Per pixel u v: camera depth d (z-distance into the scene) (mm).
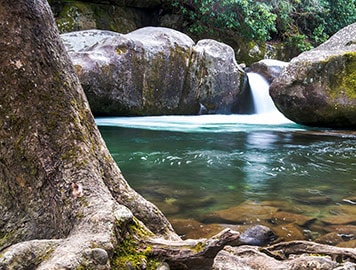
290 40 18266
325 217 3525
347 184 4945
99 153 2113
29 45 1920
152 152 6980
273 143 8055
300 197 4254
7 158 1910
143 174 5312
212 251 1628
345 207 3865
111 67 10461
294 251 2488
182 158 6484
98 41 11648
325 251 2414
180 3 16672
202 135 9047
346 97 9180
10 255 1438
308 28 20453
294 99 9719
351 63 9289
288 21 18828
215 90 12617
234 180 5062
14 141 1898
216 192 4414
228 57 12844
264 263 2135
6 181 1948
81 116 2068
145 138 8516
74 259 1375
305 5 19984
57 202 1832
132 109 11258
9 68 1884
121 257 1571
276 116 12555
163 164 6012
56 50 2035
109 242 1536
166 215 3516
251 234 2988
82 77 9930
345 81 9258
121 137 8578
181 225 3250
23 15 1911
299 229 3217
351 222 3395
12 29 1890
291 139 8539
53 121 1935
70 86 2053
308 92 9523
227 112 12992
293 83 9680
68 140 1938
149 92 11422
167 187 4602
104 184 1943
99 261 1422
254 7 17109
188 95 12188
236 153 7012
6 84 1885
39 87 1931
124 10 16141
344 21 20750
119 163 6023
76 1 14859
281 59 18078
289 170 5766
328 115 9484
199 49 12359
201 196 4219
